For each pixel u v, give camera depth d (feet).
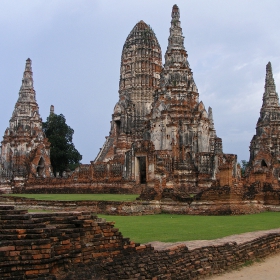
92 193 239.50
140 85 349.82
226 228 87.40
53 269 46.42
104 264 50.31
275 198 142.72
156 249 58.29
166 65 261.44
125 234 76.69
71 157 376.07
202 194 129.29
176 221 102.94
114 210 124.16
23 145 285.02
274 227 90.33
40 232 47.32
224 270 61.21
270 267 64.13
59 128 384.47
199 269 57.72
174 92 249.55
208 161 225.35
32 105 301.22
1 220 49.06
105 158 332.19
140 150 221.87
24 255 44.88
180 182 218.18
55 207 132.36
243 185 140.46
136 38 357.82
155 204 132.26
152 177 211.82
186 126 241.55
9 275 43.55
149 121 257.55
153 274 52.03
